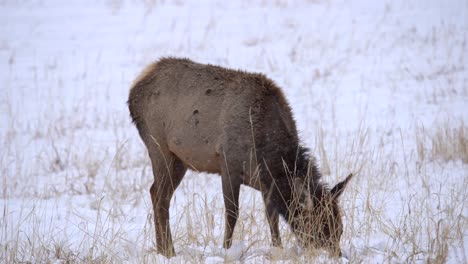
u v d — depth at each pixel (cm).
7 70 6000
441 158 3438
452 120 4122
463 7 7081
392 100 4712
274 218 2403
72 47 6638
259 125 2411
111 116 4784
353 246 2216
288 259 2183
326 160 3180
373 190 2838
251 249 2303
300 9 7600
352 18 7050
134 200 3072
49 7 8156
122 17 7612
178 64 2623
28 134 4422
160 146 2598
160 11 7850
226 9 7825
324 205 2309
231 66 5672
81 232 2581
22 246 2355
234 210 2409
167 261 2197
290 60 5831
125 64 6050
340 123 4284
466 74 5159
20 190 3291
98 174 3578
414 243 2148
